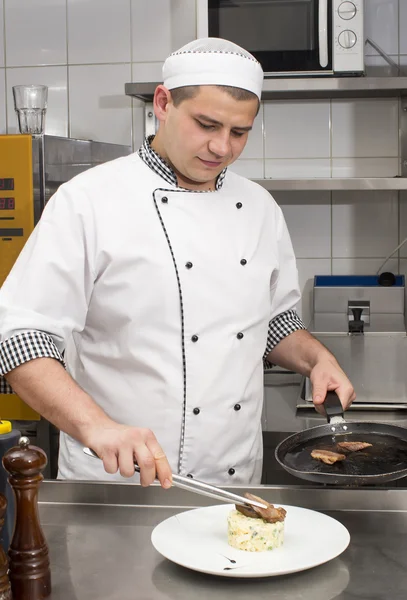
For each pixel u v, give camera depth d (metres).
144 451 1.06
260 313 1.57
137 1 2.74
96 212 1.45
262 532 1.04
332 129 2.70
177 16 2.73
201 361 1.48
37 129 2.45
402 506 1.21
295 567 0.98
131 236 1.46
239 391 1.52
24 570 0.94
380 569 1.02
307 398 2.26
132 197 1.48
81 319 1.46
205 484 1.08
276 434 2.05
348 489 1.22
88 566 1.03
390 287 2.63
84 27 2.77
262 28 2.41
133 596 0.95
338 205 2.73
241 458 1.55
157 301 1.46
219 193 1.55
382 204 2.71
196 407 1.48
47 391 1.22
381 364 2.29
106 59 2.77
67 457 1.56
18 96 2.43
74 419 1.16
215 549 1.05
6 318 1.35
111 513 1.21
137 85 2.46
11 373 1.28
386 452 1.41
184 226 1.49
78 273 1.42
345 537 1.07
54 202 1.46
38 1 2.78
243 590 0.97
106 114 2.79
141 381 1.48
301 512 1.17
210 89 1.32
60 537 1.12
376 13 2.66
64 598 0.95
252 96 1.36
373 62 2.67
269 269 1.59
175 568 1.03
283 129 2.72
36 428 2.34
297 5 2.38
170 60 1.38
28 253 1.43
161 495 1.24
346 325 2.55
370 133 2.69
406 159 2.67
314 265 2.76
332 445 1.46
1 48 2.80
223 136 1.35
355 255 2.74
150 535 1.13
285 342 1.70
